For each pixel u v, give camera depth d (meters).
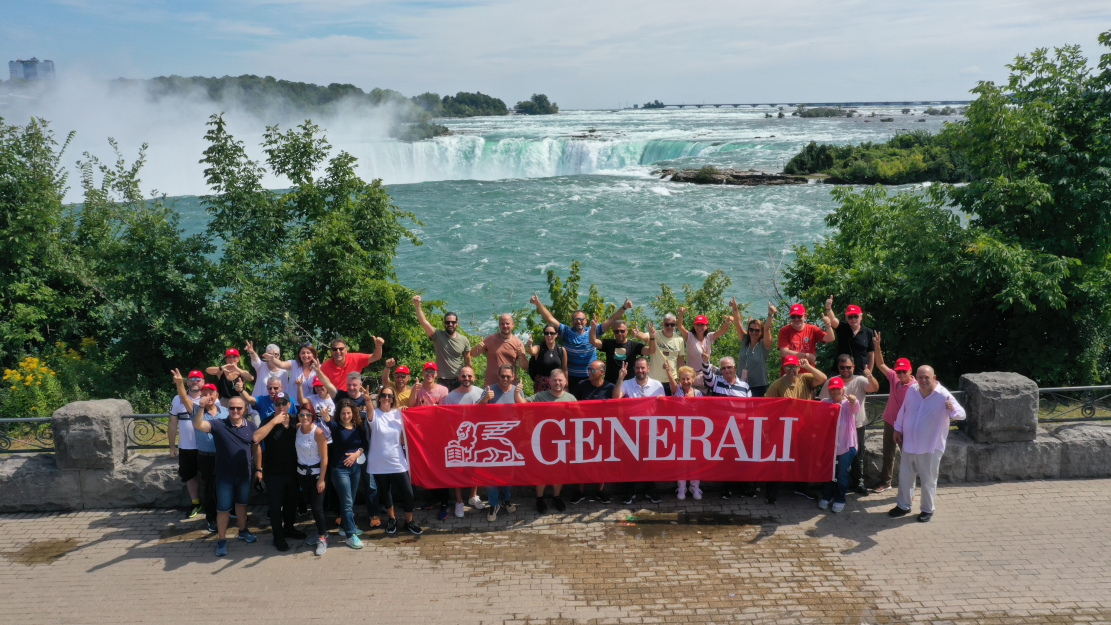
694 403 7.87
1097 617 5.96
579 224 45.84
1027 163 12.62
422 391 8.11
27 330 14.96
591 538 7.38
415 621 6.07
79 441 8.01
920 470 7.46
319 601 6.36
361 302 14.03
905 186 61.38
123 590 6.57
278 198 15.66
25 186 14.66
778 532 7.41
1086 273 11.78
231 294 13.78
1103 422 8.58
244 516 7.33
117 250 14.78
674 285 31.30
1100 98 12.63
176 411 7.65
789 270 15.88
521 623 6.03
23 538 7.53
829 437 7.75
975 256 11.97
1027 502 7.83
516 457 7.86
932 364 13.47
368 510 7.67
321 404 7.52
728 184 63.66
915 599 6.24
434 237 42.62
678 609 6.18
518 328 13.93
